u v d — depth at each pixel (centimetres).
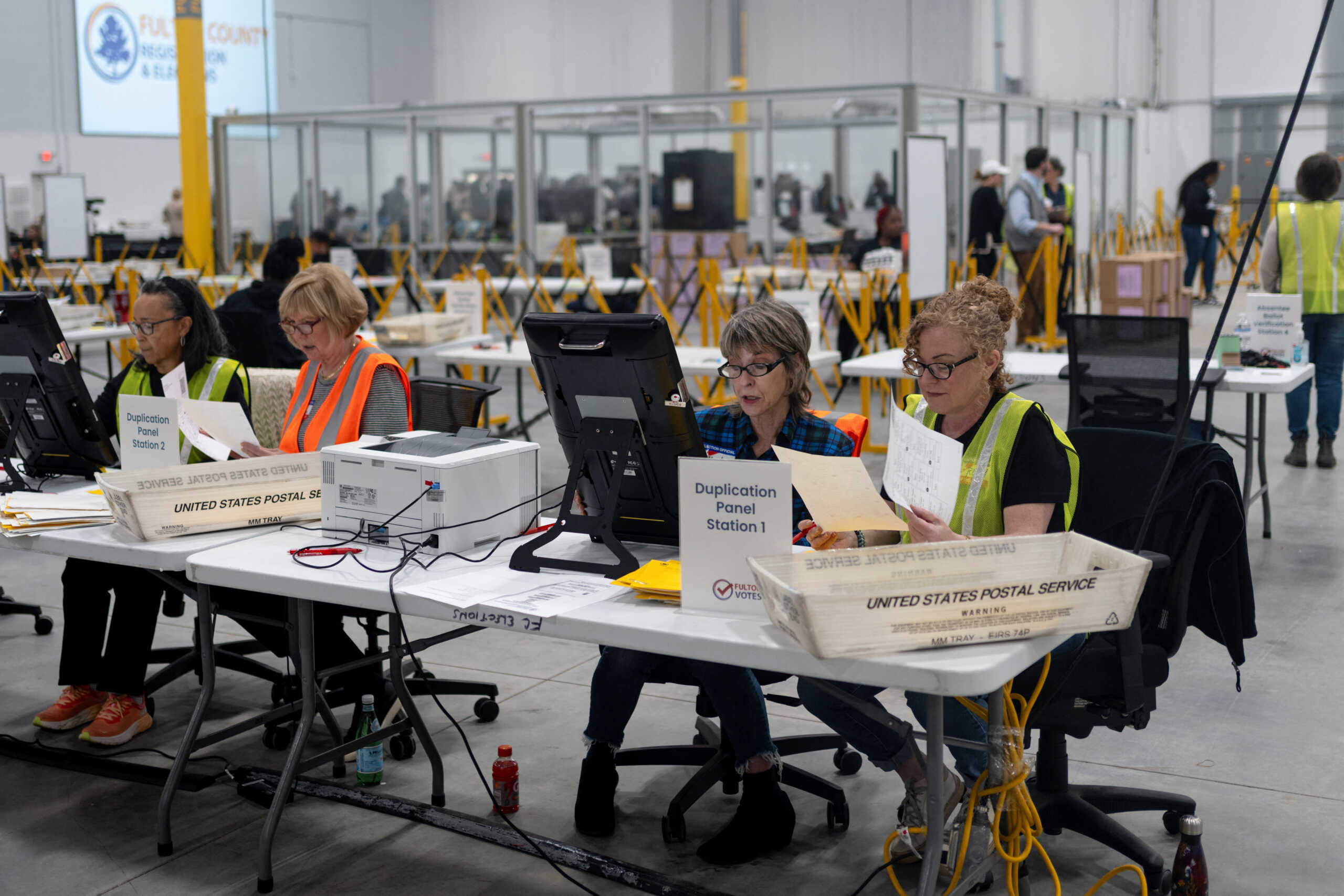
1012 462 231
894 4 1495
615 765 280
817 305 668
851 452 261
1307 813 279
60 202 1015
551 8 1612
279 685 347
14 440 327
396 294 1230
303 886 259
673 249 1125
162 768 311
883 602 181
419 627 427
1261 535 520
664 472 235
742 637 196
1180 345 429
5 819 290
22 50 1332
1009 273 1068
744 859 264
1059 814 259
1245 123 1616
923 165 764
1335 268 604
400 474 255
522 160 1157
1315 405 861
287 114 1250
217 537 271
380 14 1603
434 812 288
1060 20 1536
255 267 1173
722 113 1116
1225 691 353
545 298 965
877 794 296
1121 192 1575
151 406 293
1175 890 235
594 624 207
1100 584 191
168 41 1470
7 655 402
